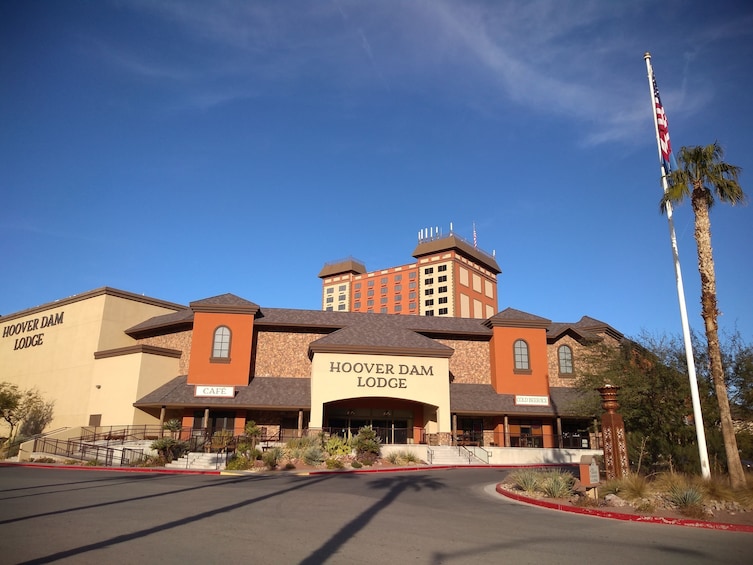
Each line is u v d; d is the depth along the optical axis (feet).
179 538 31.24
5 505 43.88
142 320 146.92
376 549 29.66
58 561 25.85
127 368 125.08
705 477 51.01
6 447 123.24
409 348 120.88
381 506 46.44
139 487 58.54
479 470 94.53
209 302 127.34
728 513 43.80
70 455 109.60
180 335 133.80
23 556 26.71
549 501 50.49
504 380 133.39
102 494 51.72
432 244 421.18
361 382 117.80
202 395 118.73
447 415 119.03
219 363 123.85
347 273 472.03
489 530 36.27
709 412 66.39
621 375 77.92
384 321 141.08
